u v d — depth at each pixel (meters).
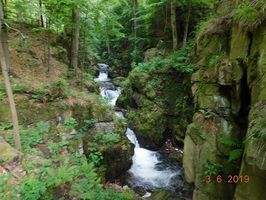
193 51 11.74
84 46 14.59
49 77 10.97
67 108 9.23
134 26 19.95
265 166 5.32
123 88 16.31
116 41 23.41
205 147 8.19
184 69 12.04
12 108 6.57
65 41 14.66
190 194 9.40
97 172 8.59
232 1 9.40
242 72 7.66
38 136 7.74
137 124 13.41
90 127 9.75
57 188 6.05
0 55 6.22
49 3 10.91
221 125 8.16
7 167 6.18
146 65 14.71
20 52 11.84
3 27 9.22
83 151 8.86
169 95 13.38
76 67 13.05
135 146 12.57
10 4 14.42
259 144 5.56
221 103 8.33
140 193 9.46
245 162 6.23
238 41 7.89
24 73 10.58
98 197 6.71
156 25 17.91
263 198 5.62
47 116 8.69
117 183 9.87
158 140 12.64
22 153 6.71
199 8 15.09
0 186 5.67
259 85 6.57
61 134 8.30
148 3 17.36
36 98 8.85
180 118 12.63
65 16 11.61
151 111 13.26
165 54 15.48
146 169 10.98
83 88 12.04
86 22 12.00
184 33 15.07
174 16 14.33
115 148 9.73
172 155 11.97
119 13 22.50
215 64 8.72
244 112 8.01
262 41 6.91
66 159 6.95
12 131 7.61
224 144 7.85
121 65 21.73
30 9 12.35
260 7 7.29
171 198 9.16
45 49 12.95
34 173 6.30
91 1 11.77
